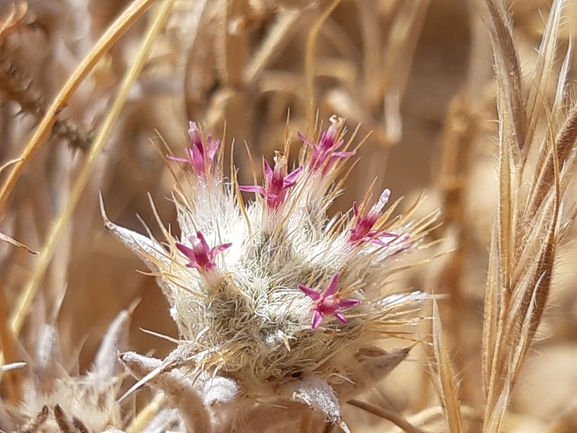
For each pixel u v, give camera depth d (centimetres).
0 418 17
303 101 26
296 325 15
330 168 16
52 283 21
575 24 21
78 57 23
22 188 22
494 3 15
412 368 22
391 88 28
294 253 15
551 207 15
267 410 15
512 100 15
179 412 15
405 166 33
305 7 21
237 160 22
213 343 15
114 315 23
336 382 15
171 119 26
